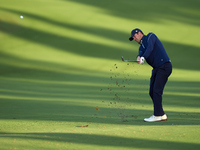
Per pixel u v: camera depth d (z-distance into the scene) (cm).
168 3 12912
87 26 11156
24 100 3981
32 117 2697
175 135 1628
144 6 12600
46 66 8450
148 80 6644
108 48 9850
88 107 3328
